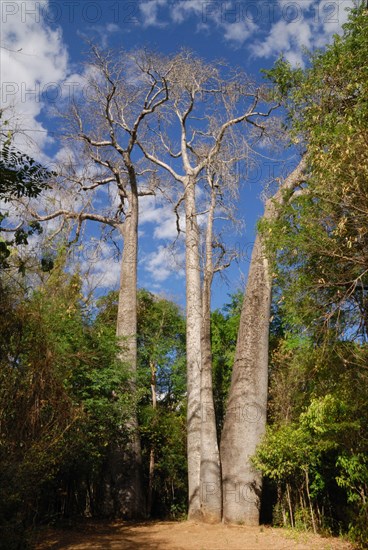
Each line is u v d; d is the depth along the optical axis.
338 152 10.30
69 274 17.89
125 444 19.02
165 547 11.77
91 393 16.61
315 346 11.70
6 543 7.88
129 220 24.36
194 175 21.31
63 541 12.54
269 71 13.31
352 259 10.07
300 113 12.88
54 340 13.18
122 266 23.44
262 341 16.56
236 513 15.16
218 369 26.38
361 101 11.38
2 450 8.52
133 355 21.05
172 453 23.67
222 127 20.25
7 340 9.44
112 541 12.61
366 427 11.55
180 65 22.09
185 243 20.30
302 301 11.08
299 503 14.00
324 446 12.16
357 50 11.88
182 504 24.33
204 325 17.41
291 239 10.96
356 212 10.04
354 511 11.45
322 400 12.23
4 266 8.60
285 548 11.04
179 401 27.23
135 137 23.89
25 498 8.80
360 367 11.28
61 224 23.08
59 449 10.48
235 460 15.60
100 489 21.23
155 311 29.53
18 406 9.17
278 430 14.78
